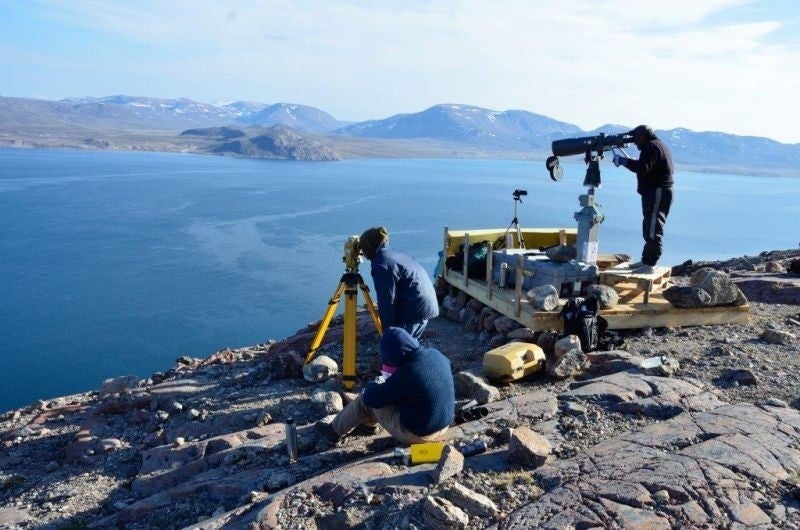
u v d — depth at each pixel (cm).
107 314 10012
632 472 476
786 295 1055
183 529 503
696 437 529
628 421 596
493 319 936
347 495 489
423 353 568
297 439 654
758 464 475
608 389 654
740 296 902
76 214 19238
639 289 924
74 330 9331
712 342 827
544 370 771
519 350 750
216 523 496
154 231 16650
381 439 639
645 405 612
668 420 572
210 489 595
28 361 8262
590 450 527
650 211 923
